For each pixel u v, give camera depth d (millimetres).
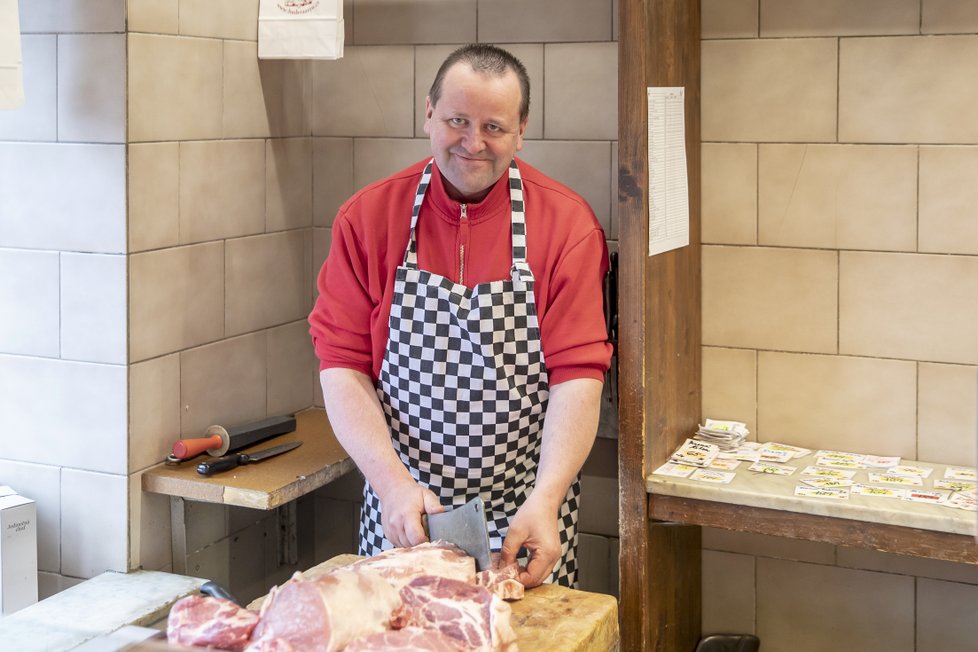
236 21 2773
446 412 2201
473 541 1723
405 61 2979
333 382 2213
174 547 2691
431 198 2178
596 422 2117
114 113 2441
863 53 2545
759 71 2643
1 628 1340
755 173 2680
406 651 1312
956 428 2566
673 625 2654
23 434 2637
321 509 3254
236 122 2809
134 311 2508
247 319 2908
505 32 2857
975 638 2639
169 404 2646
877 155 2562
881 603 2717
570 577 2377
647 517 2404
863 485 2371
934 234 2535
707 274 2766
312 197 3135
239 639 1370
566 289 2146
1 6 2236
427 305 2170
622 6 2268
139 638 1312
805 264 2664
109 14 2420
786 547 2791
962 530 2143
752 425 2770
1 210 2584
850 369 2652
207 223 2729
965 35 2453
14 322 2609
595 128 2797
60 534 2629
